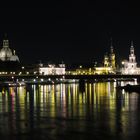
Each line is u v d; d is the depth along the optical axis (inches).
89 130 4958.2
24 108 7411.4
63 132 4862.2
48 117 6063.0
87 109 7086.6
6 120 5797.2
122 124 5339.6
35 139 4557.1
